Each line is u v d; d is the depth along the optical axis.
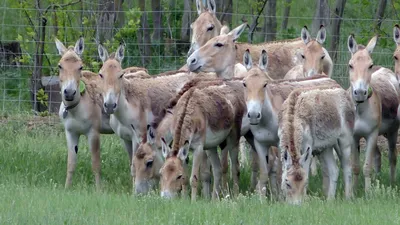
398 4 45.00
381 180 32.59
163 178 27.33
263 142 29.61
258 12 49.50
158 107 31.94
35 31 44.56
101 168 33.66
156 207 24.50
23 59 43.53
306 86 30.25
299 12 63.56
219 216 22.97
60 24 43.56
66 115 31.47
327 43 50.50
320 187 30.80
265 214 23.41
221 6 49.38
